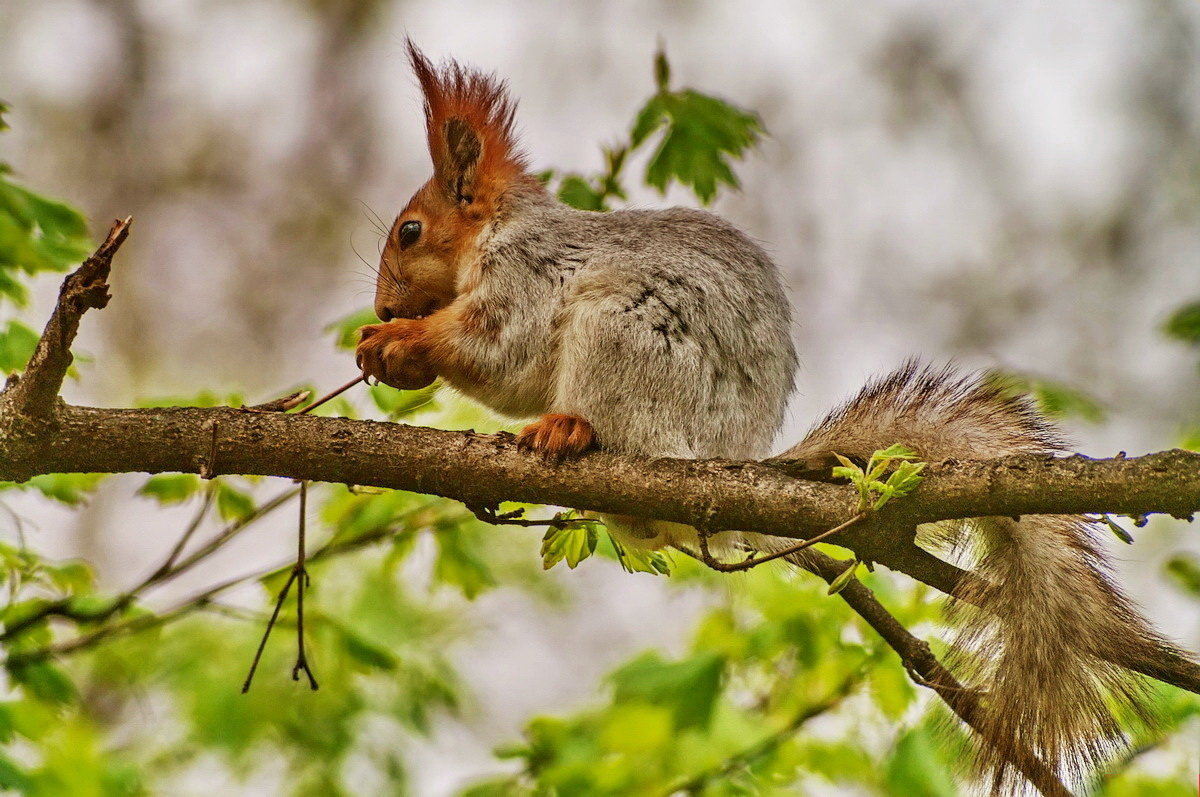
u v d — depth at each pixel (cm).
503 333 884
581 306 853
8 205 929
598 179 1045
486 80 1008
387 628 1305
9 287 929
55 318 668
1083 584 750
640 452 818
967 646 753
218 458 711
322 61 2355
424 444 727
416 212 994
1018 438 779
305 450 717
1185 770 934
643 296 837
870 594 848
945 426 789
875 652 1019
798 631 1034
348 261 2208
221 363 2091
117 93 2236
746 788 1012
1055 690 725
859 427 796
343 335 1033
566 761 1064
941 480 659
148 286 2123
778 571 1049
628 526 827
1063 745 716
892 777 955
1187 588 1094
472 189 973
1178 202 2320
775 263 949
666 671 1057
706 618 1146
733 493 698
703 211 930
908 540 681
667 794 1021
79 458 705
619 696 1053
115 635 980
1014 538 757
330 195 2278
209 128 2270
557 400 853
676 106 1061
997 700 732
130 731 1307
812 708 1055
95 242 986
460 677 1462
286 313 2158
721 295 851
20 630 933
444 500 1079
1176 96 2369
